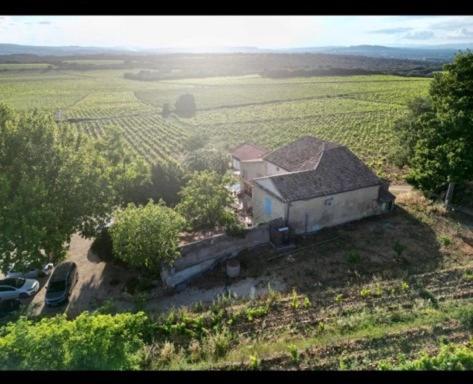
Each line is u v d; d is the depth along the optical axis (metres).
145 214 22.47
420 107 42.28
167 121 83.94
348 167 31.05
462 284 22.16
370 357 16.33
